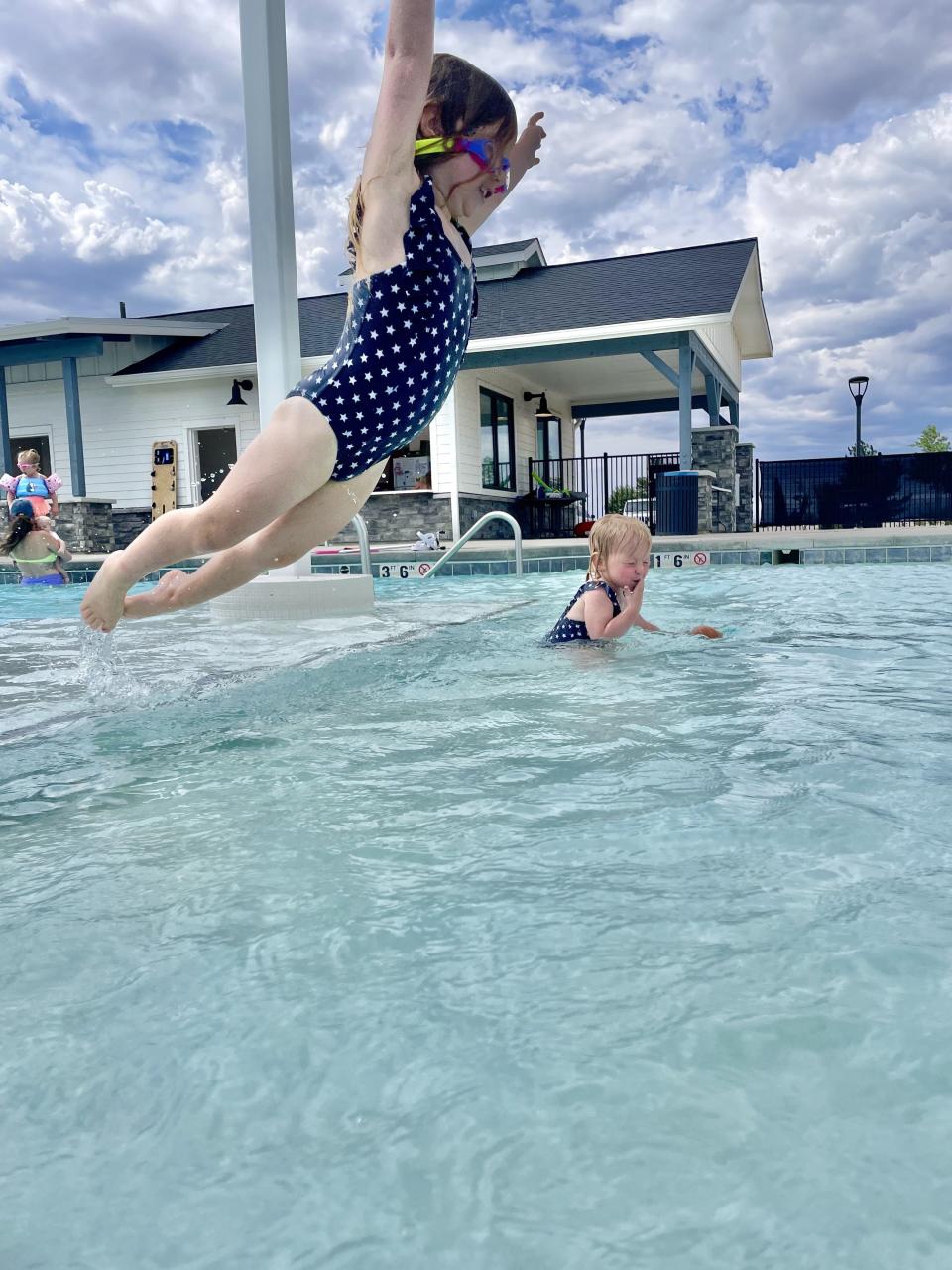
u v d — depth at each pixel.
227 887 1.34
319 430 2.42
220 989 1.04
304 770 1.98
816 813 1.59
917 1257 0.63
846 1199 0.68
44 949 1.15
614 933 1.14
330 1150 0.76
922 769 1.86
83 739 2.30
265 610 5.20
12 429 18.75
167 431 17.80
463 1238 0.66
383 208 2.35
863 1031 0.90
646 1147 0.75
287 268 5.52
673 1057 0.87
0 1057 0.92
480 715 2.50
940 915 1.17
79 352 16.55
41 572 9.94
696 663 3.29
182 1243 0.67
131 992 1.04
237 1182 0.73
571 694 2.78
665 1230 0.66
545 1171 0.73
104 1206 0.71
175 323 18.03
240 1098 0.84
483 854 1.44
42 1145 0.78
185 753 2.15
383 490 16.69
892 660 3.32
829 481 18.73
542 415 20.12
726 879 1.30
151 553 2.58
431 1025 0.95
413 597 6.91
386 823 1.61
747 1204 0.68
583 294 16.42
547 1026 0.93
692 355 14.95
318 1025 0.95
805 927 1.14
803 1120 0.77
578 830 1.53
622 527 3.69
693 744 2.12
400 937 1.15
